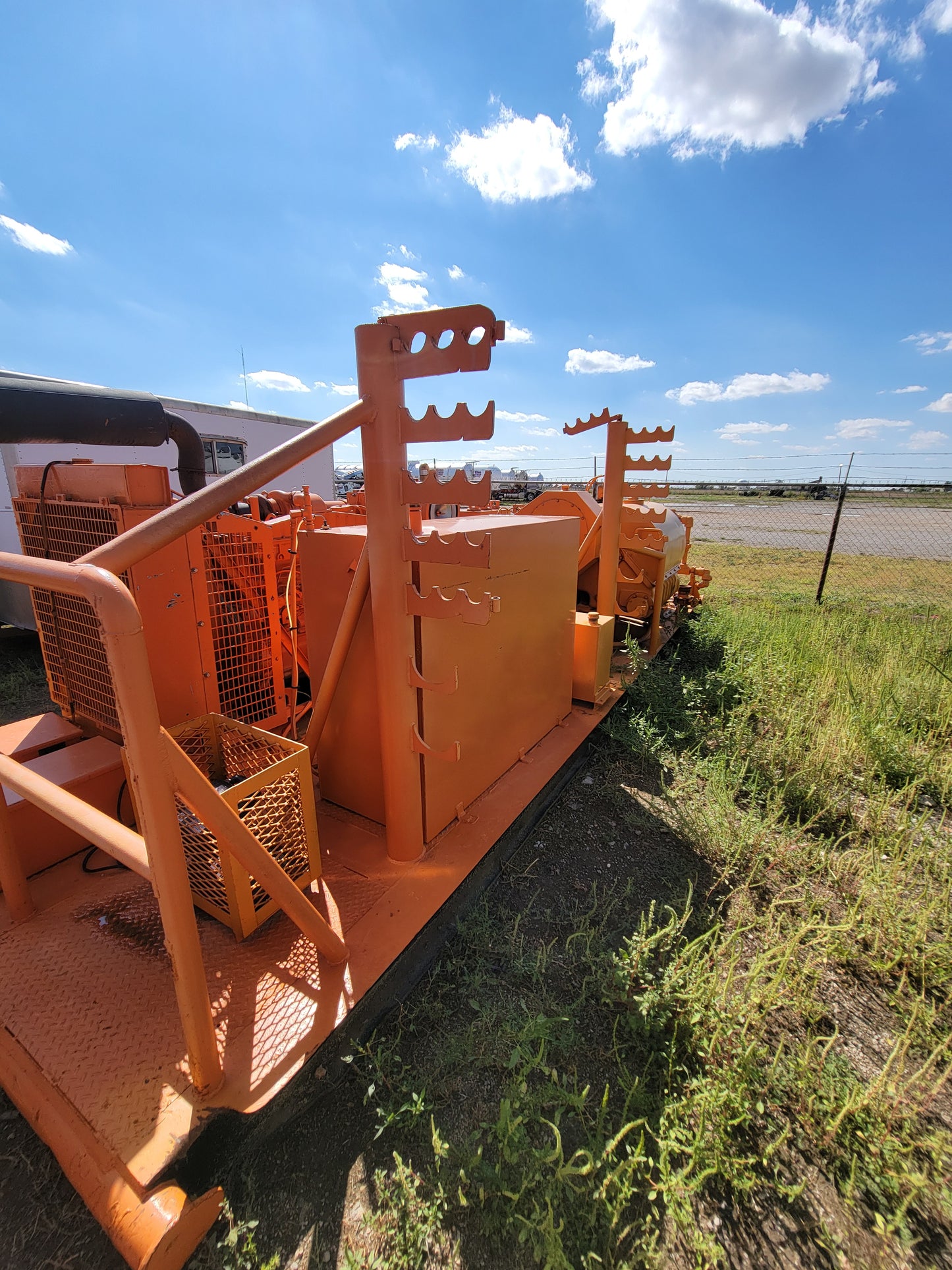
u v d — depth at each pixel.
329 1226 1.33
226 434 7.12
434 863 2.19
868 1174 1.42
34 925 1.85
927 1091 1.61
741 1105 1.49
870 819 2.82
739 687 4.12
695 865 2.58
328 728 2.48
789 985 1.88
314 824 2.01
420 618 2.04
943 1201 1.38
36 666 5.75
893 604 7.79
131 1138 1.27
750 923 2.11
